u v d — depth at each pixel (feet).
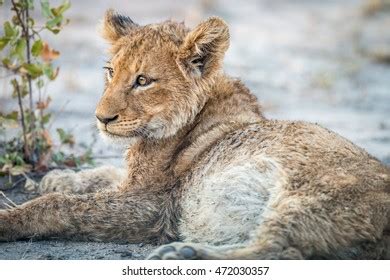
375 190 28.96
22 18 40.86
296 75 74.18
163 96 33.68
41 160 41.98
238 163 31.48
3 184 40.19
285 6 109.91
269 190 30.01
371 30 97.50
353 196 28.50
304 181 29.37
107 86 35.14
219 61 34.55
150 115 33.65
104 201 32.96
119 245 32.81
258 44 86.02
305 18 102.83
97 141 49.55
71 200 32.89
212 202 31.40
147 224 32.91
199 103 34.50
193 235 31.96
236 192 30.83
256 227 29.37
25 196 38.73
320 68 76.74
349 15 106.52
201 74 34.45
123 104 33.32
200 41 33.73
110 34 36.42
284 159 30.42
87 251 31.99
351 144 32.32
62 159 42.86
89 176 38.04
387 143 51.80
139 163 34.22
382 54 82.58
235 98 35.29
